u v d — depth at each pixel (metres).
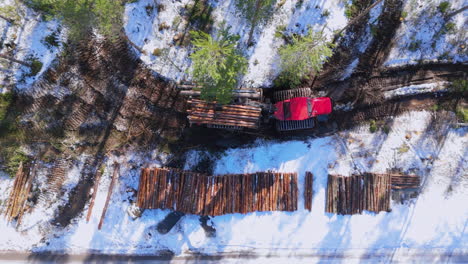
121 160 22.55
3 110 21.47
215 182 22.17
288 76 21.58
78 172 22.47
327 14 21.78
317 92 22.56
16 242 22.28
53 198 22.39
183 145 22.66
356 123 22.67
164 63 21.91
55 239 22.47
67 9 18.91
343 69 22.38
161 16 21.72
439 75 22.45
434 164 22.67
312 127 21.92
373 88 22.50
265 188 22.41
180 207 22.11
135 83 22.11
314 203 22.73
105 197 22.52
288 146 22.69
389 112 22.59
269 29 21.80
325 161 22.77
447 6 21.80
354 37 22.09
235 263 22.67
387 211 22.61
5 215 22.00
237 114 20.77
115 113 22.33
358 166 22.69
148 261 22.59
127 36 21.56
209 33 21.91
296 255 22.77
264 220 22.70
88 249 22.53
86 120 22.27
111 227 22.48
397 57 22.28
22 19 21.19
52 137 22.17
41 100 21.78
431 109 22.59
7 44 21.16
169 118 22.50
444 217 22.56
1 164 21.88
